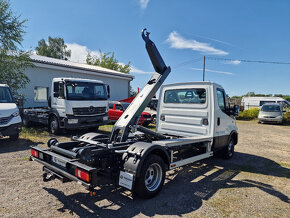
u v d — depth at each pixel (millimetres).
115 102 12648
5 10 10398
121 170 3395
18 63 10969
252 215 3141
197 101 5383
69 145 4168
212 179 4621
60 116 8719
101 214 3037
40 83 14094
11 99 7762
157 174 3715
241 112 21859
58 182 4152
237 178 4723
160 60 4656
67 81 8578
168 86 6016
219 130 5367
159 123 6156
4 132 6777
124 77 19703
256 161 6215
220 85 5590
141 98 4484
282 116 16672
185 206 3352
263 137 10758
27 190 3750
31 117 10742
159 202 3457
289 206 3455
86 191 3785
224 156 6211
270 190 4090
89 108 8945
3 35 10375
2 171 4641
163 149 3670
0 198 3428
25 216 2924
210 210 3252
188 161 4383
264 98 29359
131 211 3143
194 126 5383
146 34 4406
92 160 3361
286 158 6664
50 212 3055
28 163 5234
